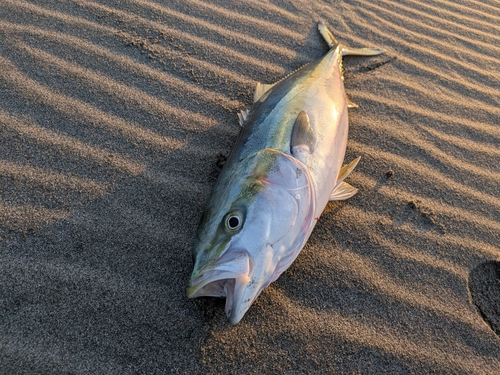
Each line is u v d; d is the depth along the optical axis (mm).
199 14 782
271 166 474
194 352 434
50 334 431
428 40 830
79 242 494
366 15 859
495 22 898
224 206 451
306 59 757
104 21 731
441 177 618
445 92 743
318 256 518
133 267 482
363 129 666
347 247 531
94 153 572
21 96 612
